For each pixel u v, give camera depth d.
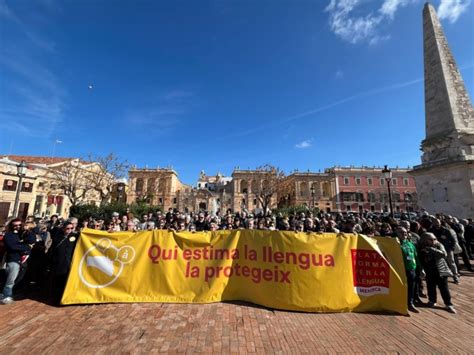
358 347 3.78
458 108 12.57
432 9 14.10
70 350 3.57
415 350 3.73
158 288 5.40
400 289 5.10
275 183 44.62
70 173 28.23
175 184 79.81
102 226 7.50
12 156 40.72
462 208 11.34
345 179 69.94
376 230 8.07
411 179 68.25
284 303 5.07
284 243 5.49
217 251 5.67
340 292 5.09
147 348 3.64
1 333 4.04
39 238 7.70
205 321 4.52
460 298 6.12
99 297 5.27
